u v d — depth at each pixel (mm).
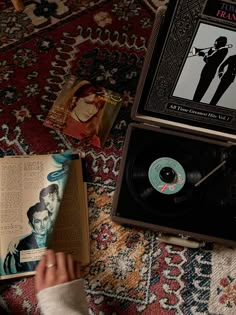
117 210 1026
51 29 1264
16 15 1265
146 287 1062
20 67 1214
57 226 1074
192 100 995
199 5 802
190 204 1040
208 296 1070
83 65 1242
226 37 852
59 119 1170
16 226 1044
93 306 1035
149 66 926
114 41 1282
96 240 1085
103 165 1150
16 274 1016
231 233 1037
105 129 1178
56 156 1115
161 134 1078
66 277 940
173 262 1088
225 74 922
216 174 1065
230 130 1064
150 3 1336
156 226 1020
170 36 861
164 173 1044
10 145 1140
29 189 1077
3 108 1168
